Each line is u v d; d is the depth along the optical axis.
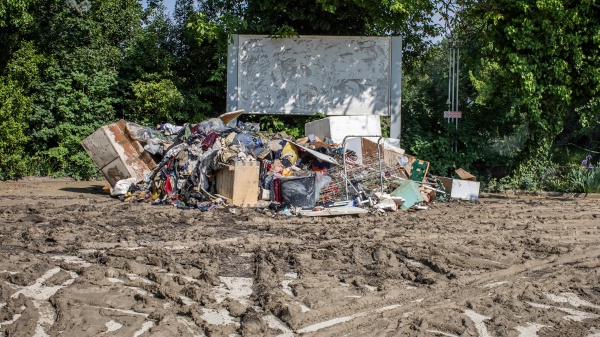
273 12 21.94
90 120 22.91
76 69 22.77
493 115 21.69
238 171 13.95
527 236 11.36
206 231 11.16
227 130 15.97
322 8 20.44
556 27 19.14
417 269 8.68
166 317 6.29
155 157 16.59
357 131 17.95
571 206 16.09
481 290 7.71
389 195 14.55
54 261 8.71
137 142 16.52
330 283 7.78
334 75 21.19
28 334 5.89
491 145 22.48
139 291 7.38
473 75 25.61
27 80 21.55
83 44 23.61
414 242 10.45
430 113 22.38
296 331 6.05
